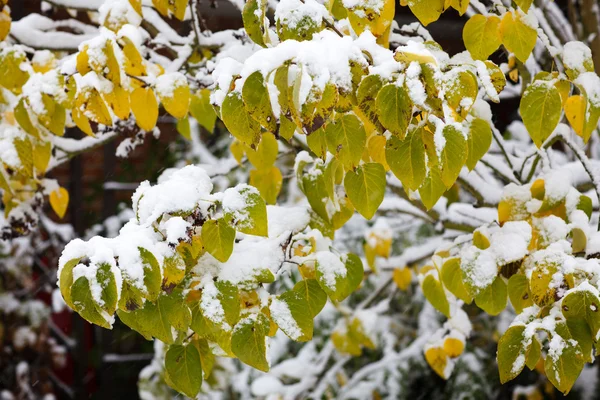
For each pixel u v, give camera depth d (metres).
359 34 1.54
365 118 1.46
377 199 1.56
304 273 1.59
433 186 1.52
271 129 1.43
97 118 1.64
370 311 2.59
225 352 1.57
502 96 2.30
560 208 1.66
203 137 3.72
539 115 1.55
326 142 1.49
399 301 3.54
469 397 3.27
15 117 1.79
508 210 1.66
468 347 3.38
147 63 1.79
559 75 1.58
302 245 1.72
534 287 1.52
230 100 1.45
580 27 2.49
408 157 1.47
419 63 1.40
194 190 1.47
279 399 2.63
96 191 4.08
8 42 1.97
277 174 1.96
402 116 1.40
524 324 1.50
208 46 2.00
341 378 3.06
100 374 3.93
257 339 1.48
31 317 3.70
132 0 1.75
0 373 3.73
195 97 2.03
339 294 1.56
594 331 1.46
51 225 3.82
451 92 1.44
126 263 1.40
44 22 2.11
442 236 2.28
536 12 2.01
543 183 1.67
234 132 1.46
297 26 1.47
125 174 3.93
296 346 3.40
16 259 3.69
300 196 3.18
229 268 1.48
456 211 2.03
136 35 1.65
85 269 1.40
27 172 1.83
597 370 3.43
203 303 1.46
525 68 1.91
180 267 1.43
